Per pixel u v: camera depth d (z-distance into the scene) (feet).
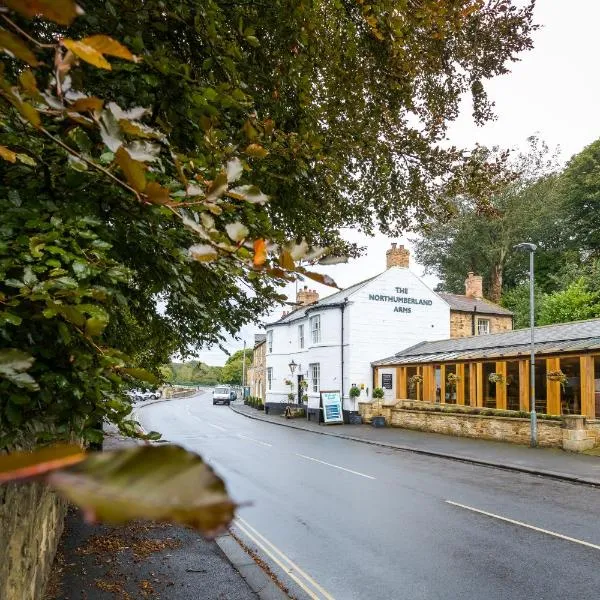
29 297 5.61
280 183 15.80
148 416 103.09
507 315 102.37
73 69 4.39
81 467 0.94
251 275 6.72
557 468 39.91
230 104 9.20
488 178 19.83
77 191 8.78
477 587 17.78
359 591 17.40
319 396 91.66
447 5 14.90
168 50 11.07
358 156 19.19
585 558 20.58
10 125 6.59
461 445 54.34
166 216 8.67
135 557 18.84
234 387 241.96
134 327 17.74
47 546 16.24
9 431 6.56
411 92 19.52
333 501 30.09
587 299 97.60
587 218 124.36
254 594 15.93
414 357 82.58
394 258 95.61
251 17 12.96
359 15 15.62
